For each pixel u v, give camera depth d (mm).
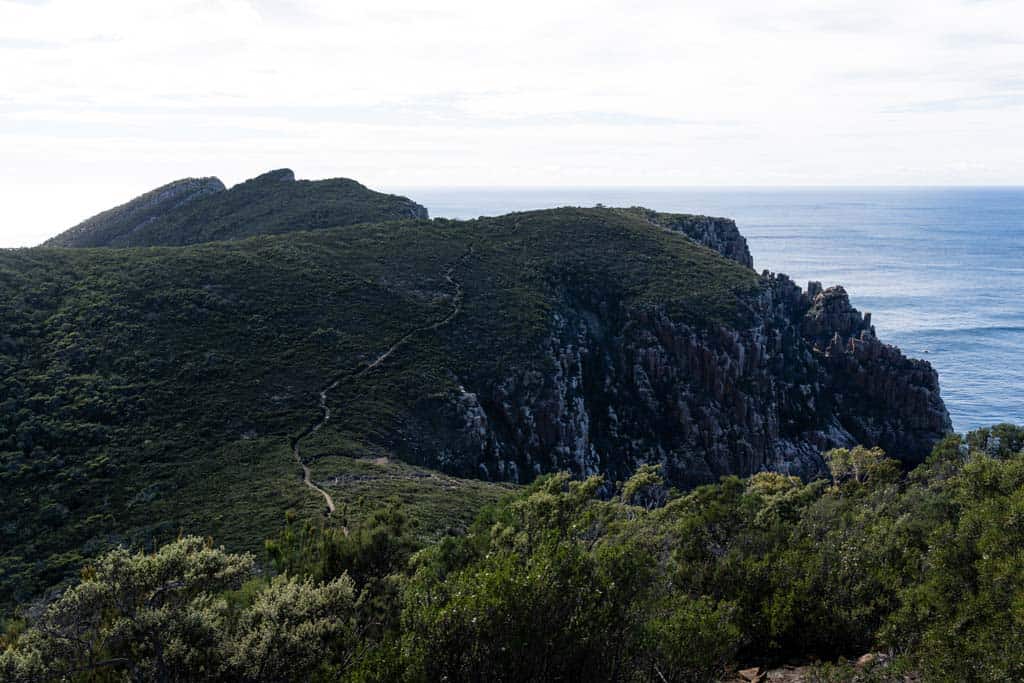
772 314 104438
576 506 24391
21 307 70125
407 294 91188
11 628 21297
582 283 102938
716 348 93812
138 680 18984
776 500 36969
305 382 69750
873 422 100375
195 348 70000
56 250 85938
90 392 60344
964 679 16812
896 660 19094
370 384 71938
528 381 83188
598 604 17938
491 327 87875
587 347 95062
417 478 55781
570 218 123750
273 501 47031
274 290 83812
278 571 26047
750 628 23859
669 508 34062
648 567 20922
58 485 49688
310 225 130875
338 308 83875
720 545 27984
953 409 142875
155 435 57000
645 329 96188
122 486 50188
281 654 19438
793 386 99500
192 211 148250
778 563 25484
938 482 36656
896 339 197250
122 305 73125
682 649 18625
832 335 111625
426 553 23844
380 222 119562
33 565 41625
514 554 18922
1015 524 19656
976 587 19453
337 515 39500
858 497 44438
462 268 100438
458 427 71938
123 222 151375
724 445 91062
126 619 19562
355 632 20797
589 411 91625
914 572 23469
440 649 16656
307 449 58000
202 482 50938
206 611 20406
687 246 119500
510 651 16562
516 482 76375
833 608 23500
